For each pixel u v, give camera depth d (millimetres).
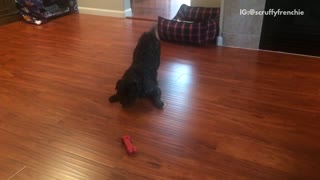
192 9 3498
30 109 1950
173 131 1735
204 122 1816
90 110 1945
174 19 3453
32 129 1749
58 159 1518
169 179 1391
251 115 1881
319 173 1425
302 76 2389
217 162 1496
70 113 1911
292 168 1454
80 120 1841
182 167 1466
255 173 1424
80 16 4285
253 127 1763
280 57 2779
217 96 2105
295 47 2822
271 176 1406
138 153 1560
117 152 1568
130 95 1880
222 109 1949
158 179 1391
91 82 2316
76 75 2428
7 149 1580
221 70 2510
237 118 1851
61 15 4254
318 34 2693
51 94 2139
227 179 1391
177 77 2387
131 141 1648
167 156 1540
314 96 2092
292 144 1619
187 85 2262
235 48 3016
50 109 1953
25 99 2070
